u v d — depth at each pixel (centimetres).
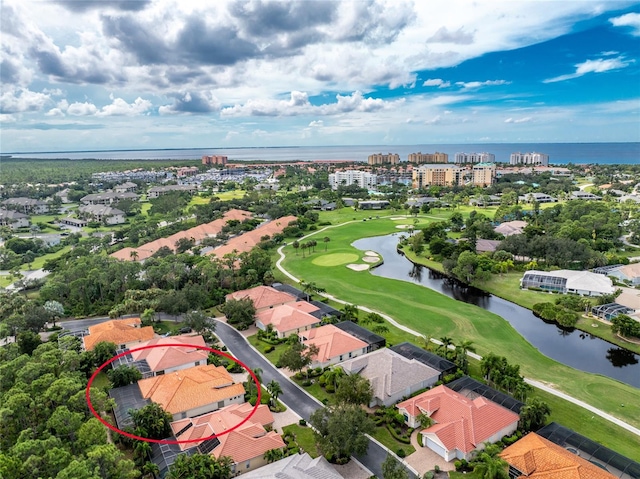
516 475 6297
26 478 5466
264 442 6912
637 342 10800
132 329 10912
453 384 8562
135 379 8938
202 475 6012
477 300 14462
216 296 13888
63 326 12356
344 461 6762
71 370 8494
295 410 8194
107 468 5722
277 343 10938
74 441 6353
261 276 15612
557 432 7025
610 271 15675
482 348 10588
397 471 6019
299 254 19825
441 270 17425
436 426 7181
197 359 9756
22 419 6638
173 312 12356
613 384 8988
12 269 16612
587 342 11244
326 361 9638
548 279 14800
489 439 7019
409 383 8469
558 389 8788
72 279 14212
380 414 7956
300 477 5972
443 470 6625
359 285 15525
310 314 12244
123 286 14312
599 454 6494
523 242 17788
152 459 6669
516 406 7775
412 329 11681
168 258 16850
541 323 12512
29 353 10169
